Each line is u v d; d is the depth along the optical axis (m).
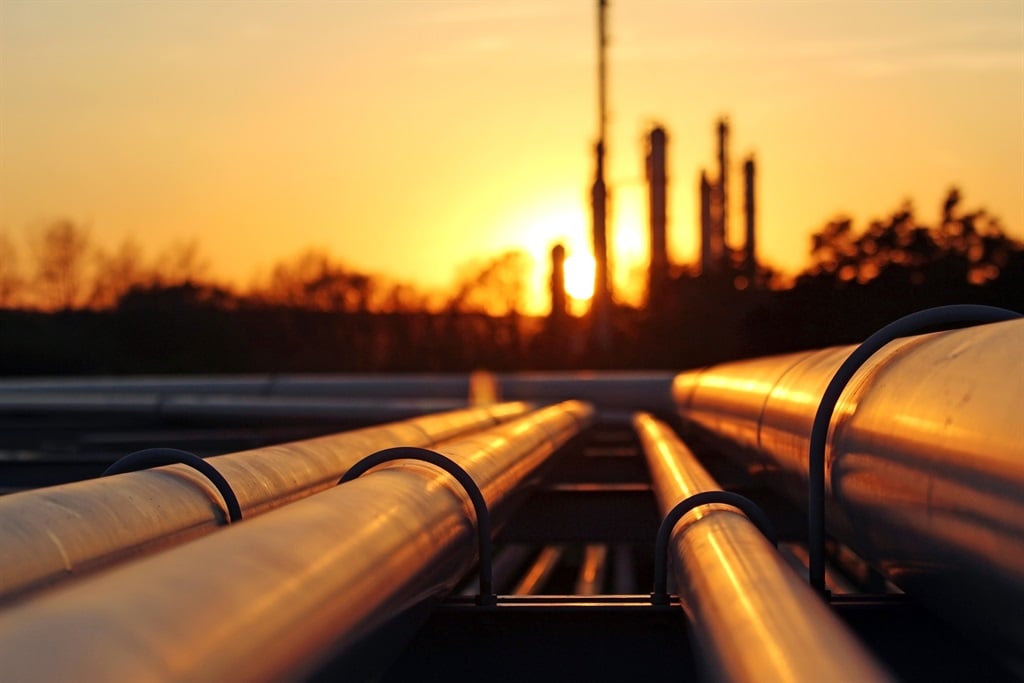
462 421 8.63
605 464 10.65
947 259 31.70
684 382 14.96
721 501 4.23
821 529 4.20
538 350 47.41
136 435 17.23
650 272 43.75
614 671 4.17
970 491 2.78
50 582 2.69
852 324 32.62
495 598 4.30
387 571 2.88
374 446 6.04
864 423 3.80
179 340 53.53
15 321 52.69
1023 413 2.61
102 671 1.60
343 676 2.60
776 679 2.12
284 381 23.44
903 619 4.12
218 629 1.91
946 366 3.33
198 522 3.60
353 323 52.84
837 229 33.31
